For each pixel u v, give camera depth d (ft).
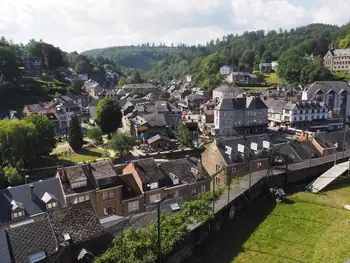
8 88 422.00
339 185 136.36
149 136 310.24
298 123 349.00
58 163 235.81
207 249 95.40
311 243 94.48
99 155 259.60
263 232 103.04
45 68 596.70
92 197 132.77
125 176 144.05
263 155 168.66
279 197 125.90
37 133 225.76
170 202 115.75
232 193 119.03
